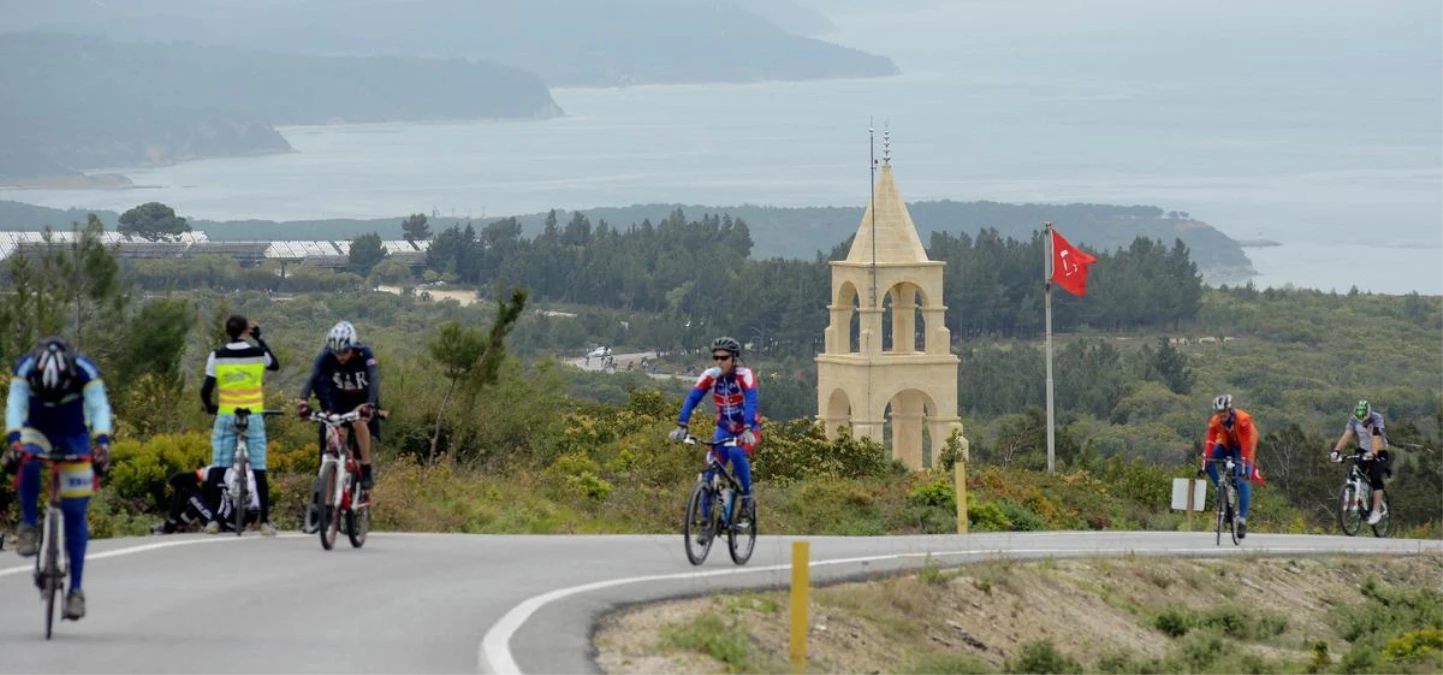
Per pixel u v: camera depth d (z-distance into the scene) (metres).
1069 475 66.88
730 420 31.89
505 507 45.41
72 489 22.25
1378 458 54.50
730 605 27.11
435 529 40.56
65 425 22.33
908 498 55.56
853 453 67.62
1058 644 33.00
